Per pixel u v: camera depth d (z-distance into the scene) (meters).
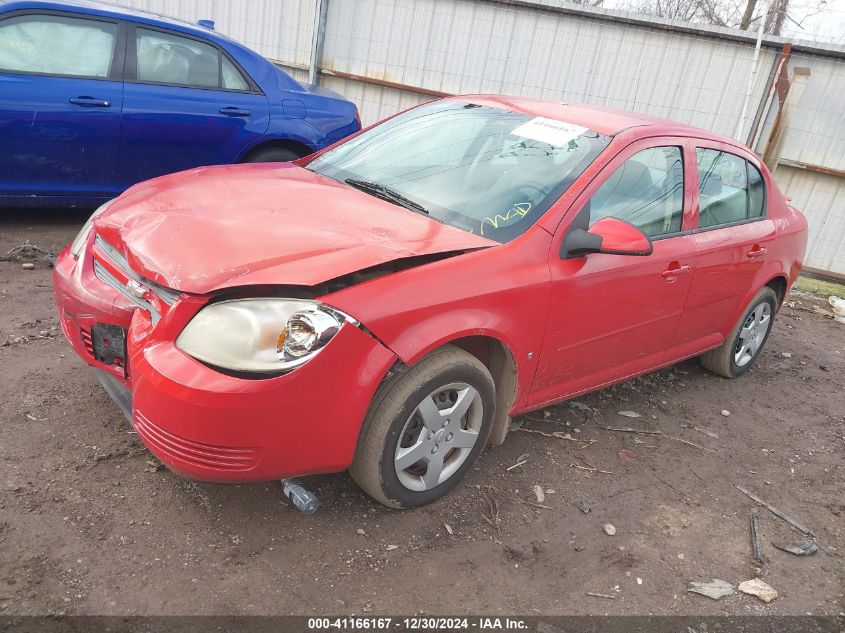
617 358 3.62
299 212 2.87
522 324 2.88
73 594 2.20
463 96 4.12
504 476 3.23
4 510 2.48
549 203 3.08
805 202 9.40
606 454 3.61
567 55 9.42
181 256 2.44
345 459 2.47
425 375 2.56
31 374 3.37
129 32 5.36
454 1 9.30
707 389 4.70
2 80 4.88
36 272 4.69
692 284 3.81
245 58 5.88
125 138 5.38
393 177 3.44
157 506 2.63
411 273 2.55
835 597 2.85
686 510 3.26
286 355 2.25
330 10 9.48
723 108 9.39
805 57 8.93
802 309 7.41
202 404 2.18
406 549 2.64
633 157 3.41
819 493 3.64
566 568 2.72
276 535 2.59
